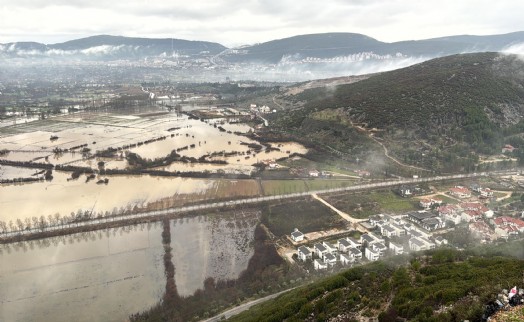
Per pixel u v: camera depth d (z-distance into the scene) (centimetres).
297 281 17750
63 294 17288
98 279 18412
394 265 14150
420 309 9806
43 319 15725
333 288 13038
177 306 16038
